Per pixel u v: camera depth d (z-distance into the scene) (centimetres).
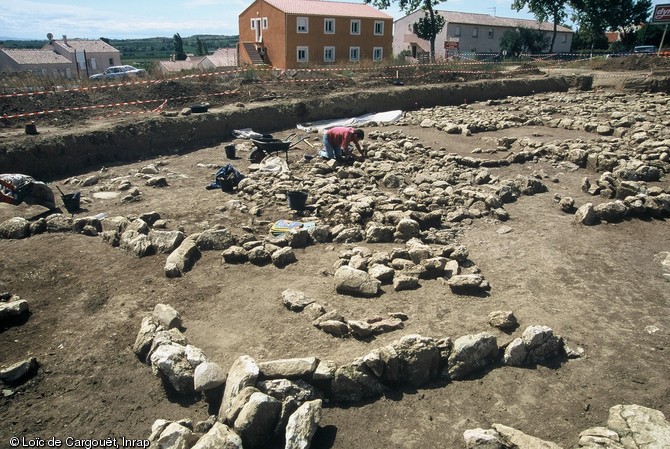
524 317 505
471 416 389
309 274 603
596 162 1013
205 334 486
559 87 2272
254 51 3694
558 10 4541
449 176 946
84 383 433
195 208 819
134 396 418
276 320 505
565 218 782
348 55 3725
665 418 372
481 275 581
